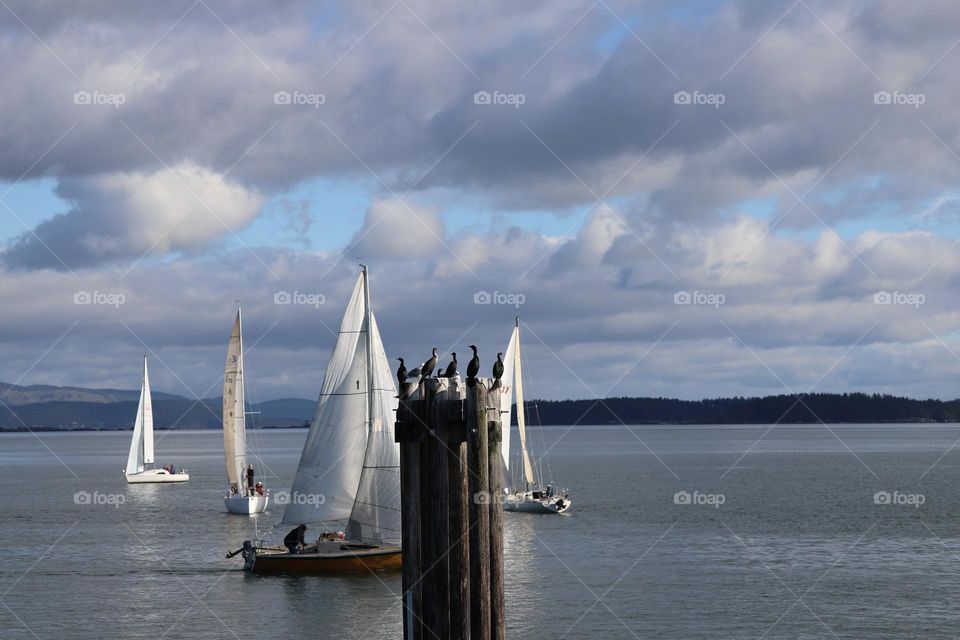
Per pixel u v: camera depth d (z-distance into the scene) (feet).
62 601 195.21
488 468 85.56
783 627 174.81
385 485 217.15
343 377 223.10
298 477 222.69
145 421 534.78
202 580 213.46
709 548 264.52
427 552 87.76
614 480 545.44
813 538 282.77
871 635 169.27
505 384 360.89
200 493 460.14
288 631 172.35
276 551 217.77
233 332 359.05
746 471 623.77
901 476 560.20
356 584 204.23
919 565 234.99
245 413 362.53
